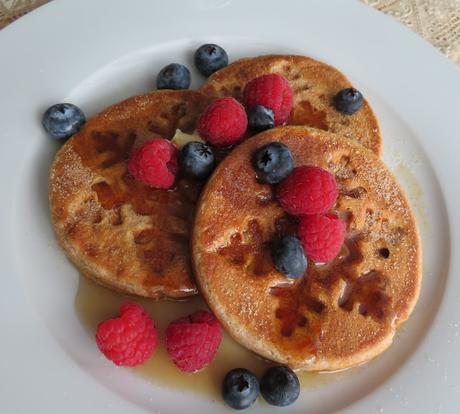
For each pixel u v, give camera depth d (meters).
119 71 0.29
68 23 0.28
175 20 0.29
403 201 0.26
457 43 0.33
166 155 0.24
